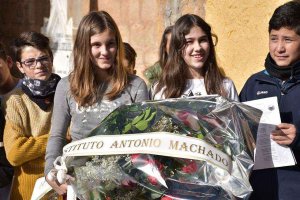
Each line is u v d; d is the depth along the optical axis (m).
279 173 3.82
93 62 3.94
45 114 4.52
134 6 8.89
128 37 8.97
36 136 4.47
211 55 4.23
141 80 4.03
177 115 3.40
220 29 6.52
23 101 4.52
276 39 3.79
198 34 4.15
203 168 3.21
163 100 3.58
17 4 10.30
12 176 4.62
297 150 3.76
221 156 3.25
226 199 3.18
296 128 3.72
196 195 3.19
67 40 9.80
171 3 7.63
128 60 6.16
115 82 3.93
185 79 4.22
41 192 4.02
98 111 3.91
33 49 4.62
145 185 3.22
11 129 4.41
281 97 3.85
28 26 10.22
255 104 3.74
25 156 4.36
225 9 6.43
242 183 3.21
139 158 3.26
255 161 3.69
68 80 4.00
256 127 3.51
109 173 3.27
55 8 9.96
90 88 3.90
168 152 3.22
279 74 3.83
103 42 3.90
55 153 3.90
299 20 3.71
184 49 4.18
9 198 4.61
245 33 6.11
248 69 6.06
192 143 3.25
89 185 3.36
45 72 4.64
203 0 7.05
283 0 5.57
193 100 3.54
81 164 3.44
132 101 3.94
